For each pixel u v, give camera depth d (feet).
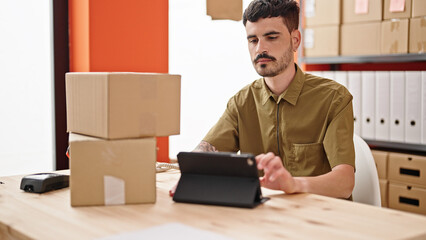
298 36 5.02
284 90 5.15
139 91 3.47
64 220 3.03
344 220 3.01
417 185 8.48
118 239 2.63
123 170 3.42
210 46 9.82
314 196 3.68
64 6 7.83
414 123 8.61
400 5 8.70
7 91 7.43
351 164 4.60
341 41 9.62
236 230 2.79
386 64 10.62
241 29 10.34
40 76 7.77
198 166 3.52
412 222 2.97
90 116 3.51
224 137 5.41
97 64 7.64
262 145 5.39
